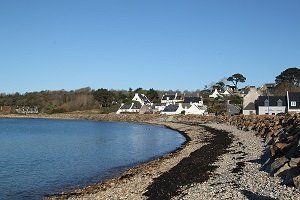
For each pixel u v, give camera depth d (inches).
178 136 2719.0
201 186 860.0
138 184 998.4
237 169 1027.9
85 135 2891.2
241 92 6594.5
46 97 7362.2
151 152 1831.9
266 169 943.0
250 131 2242.9
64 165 1419.8
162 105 5570.9
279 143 1019.3
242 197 703.1
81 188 1024.2
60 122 4975.4
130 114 5231.3
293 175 770.8
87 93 7288.4
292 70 5447.8
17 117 6333.7
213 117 3927.2
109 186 1007.0
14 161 1519.4
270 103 3622.0
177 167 1213.7
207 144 1883.6
